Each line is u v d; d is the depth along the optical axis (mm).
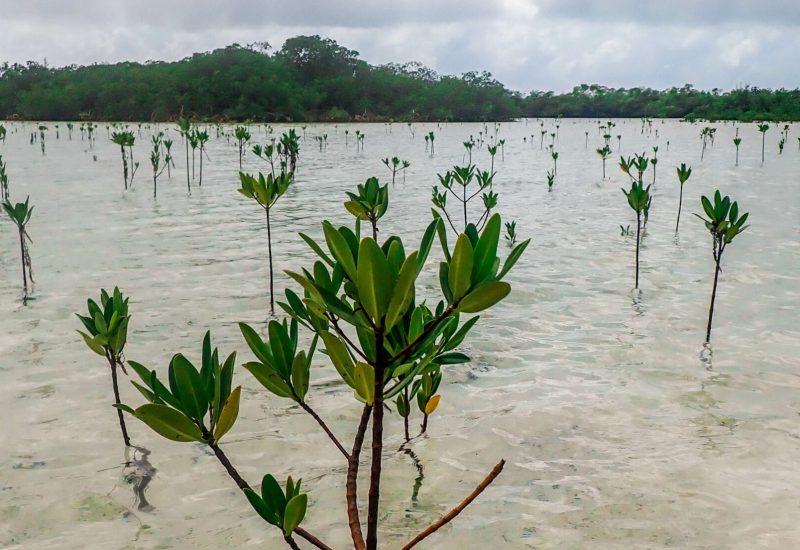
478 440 3654
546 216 11562
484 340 5273
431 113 77875
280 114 68562
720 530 2803
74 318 5793
